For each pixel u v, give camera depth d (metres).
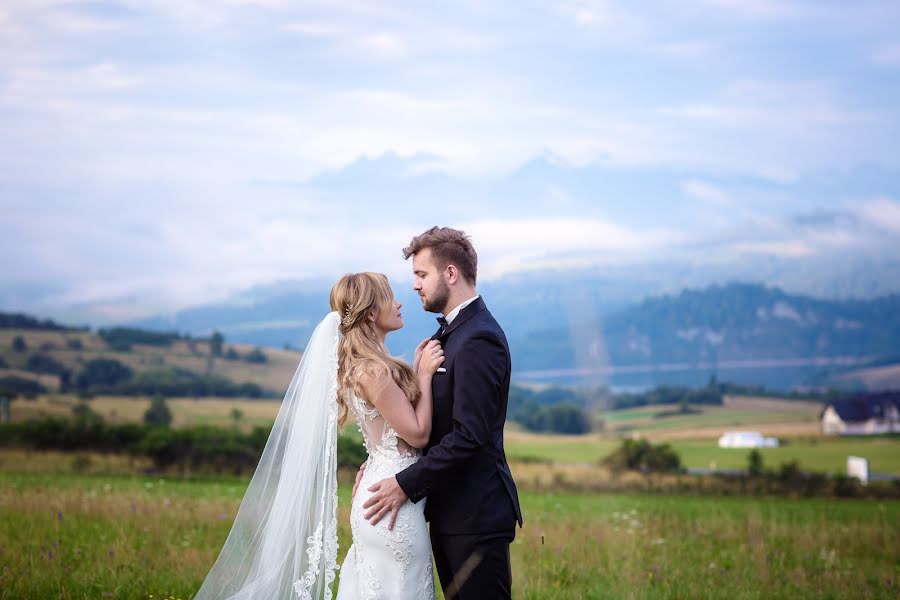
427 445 4.24
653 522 10.13
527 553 7.29
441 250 4.25
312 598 4.35
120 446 26.44
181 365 98.81
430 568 4.28
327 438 4.45
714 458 44.03
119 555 6.54
